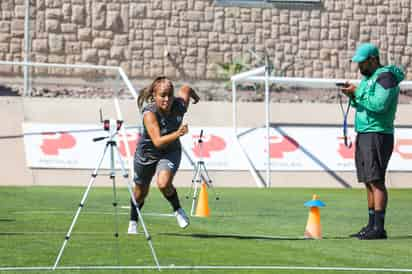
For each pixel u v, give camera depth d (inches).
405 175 2240.4
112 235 1025.5
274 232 1115.9
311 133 2288.4
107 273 754.8
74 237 1002.1
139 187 1032.8
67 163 2116.1
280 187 2159.2
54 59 2746.1
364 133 1042.7
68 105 2271.2
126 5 2792.8
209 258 850.1
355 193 1962.4
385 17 2945.4
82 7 2765.7
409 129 2294.5
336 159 2253.9
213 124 2297.0
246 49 2856.8
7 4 2716.5
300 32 2888.8
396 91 1029.8
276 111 2336.4
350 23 2920.8
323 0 2903.5
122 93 2751.0
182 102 1010.7
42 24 2738.7
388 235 1106.1
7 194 1734.7
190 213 1376.7
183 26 2822.3
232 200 1686.8
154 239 993.5
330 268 802.8
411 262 854.5
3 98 2246.6
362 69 1047.0
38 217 1243.8
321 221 1294.3
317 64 2898.6
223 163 2177.7
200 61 2829.7
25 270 765.3
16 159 2117.4
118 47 2787.9
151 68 2807.6
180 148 1023.0
